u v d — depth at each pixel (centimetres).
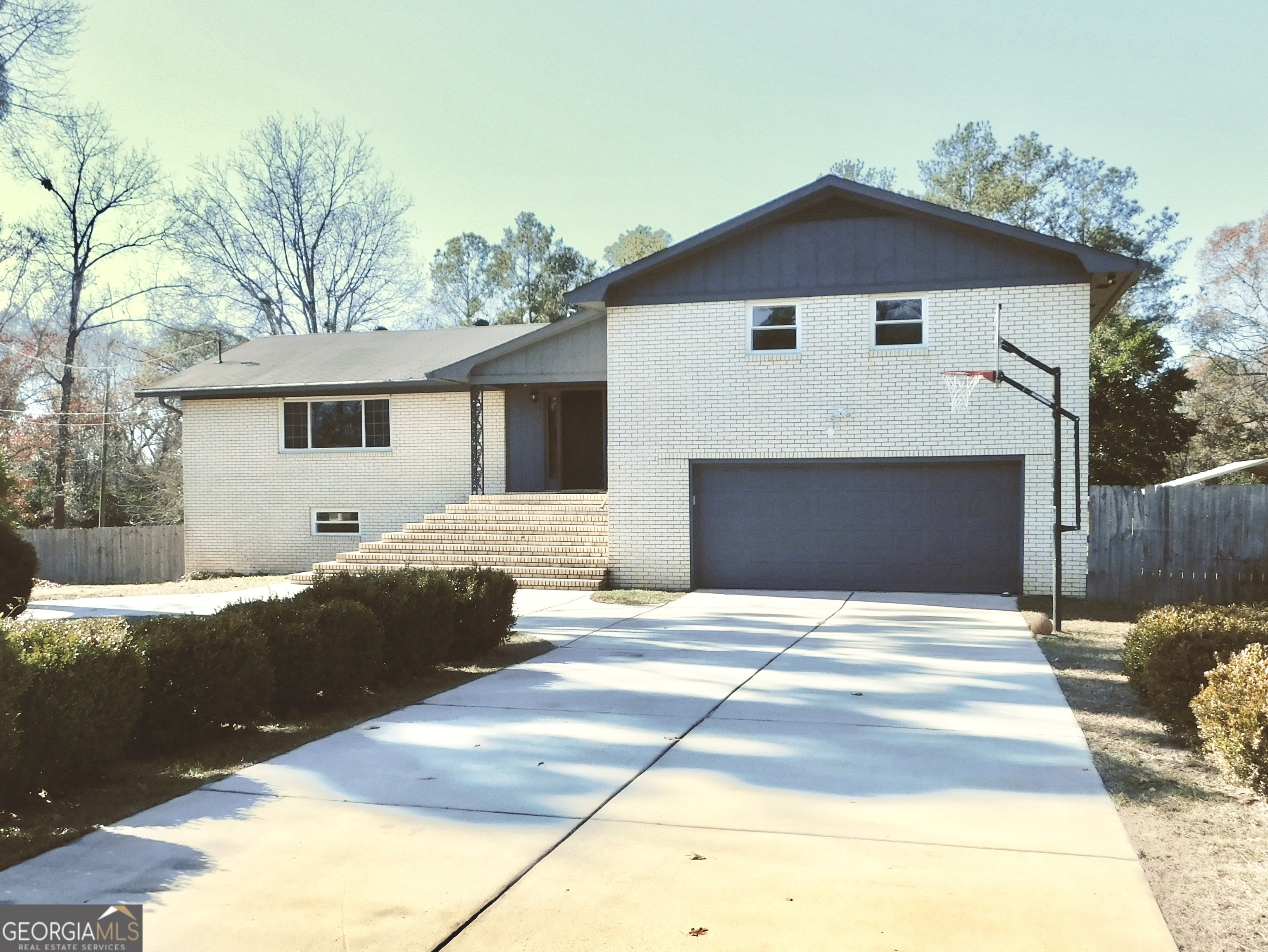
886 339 1551
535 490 2188
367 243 4503
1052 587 1479
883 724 726
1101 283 1506
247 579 2070
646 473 1645
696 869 452
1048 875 444
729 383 1606
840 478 1584
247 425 2319
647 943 382
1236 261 3912
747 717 750
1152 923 396
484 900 420
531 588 1667
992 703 795
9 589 1206
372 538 2250
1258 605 1296
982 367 1503
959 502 1538
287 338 2722
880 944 379
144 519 3894
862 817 521
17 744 509
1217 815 526
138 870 454
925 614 1325
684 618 1316
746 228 1589
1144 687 783
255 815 530
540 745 673
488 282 5688
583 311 1886
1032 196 3912
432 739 693
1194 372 4138
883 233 1545
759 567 1619
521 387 2195
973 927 393
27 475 3622
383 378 2178
